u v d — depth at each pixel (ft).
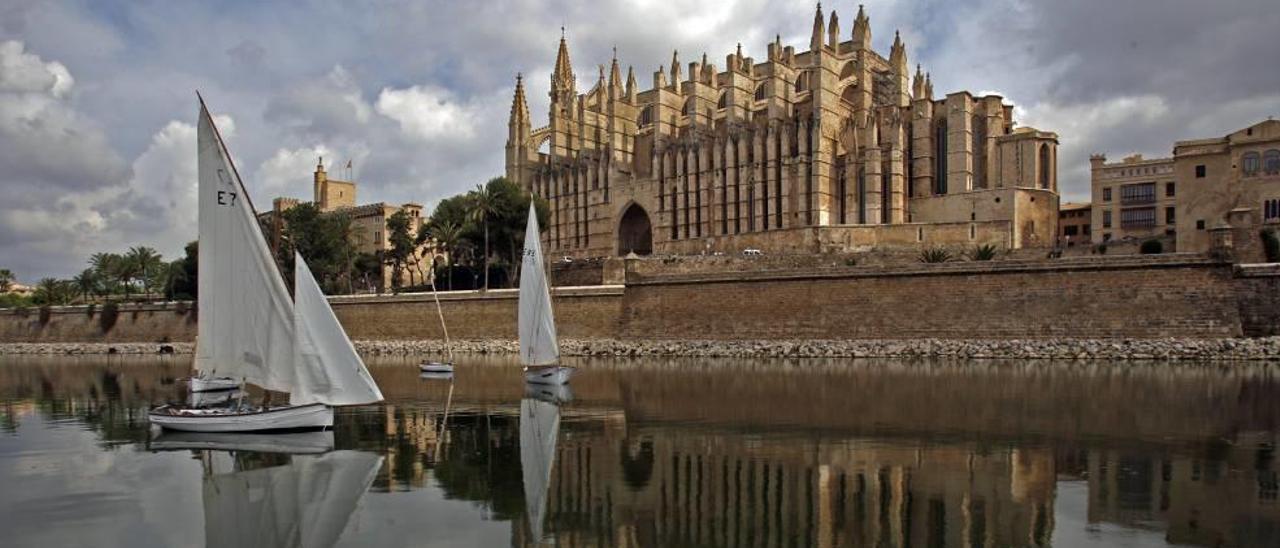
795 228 351.46
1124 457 95.61
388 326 316.81
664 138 440.86
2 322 394.32
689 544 68.33
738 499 81.61
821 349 238.89
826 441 108.78
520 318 190.60
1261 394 140.26
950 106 359.87
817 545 67.56
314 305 116.26
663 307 273.54
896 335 236.02
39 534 74.49
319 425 119.34
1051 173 361.71
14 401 167.22
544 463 99.25
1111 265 212.02
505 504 81.20
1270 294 196.54
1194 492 80.53
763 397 151.53
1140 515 73.51
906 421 121.90
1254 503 76.54
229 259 114.32
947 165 361.71
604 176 462.19
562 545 68.49
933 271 233.55
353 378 117.39
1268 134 298.15
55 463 102.89
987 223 334.44
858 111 388.57
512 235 380.78
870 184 359.25
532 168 513.04
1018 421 119.44
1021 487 83.35
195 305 355.15
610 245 456.04
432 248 454.81
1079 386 154.40
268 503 83.25
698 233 419.54
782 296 254.68
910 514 75.31
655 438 113.80
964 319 228.02
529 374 181.06
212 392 131.34
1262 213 298.15
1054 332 216.13
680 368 215.10
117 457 105.91
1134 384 155.02
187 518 78.89
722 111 429.38
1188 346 196.85
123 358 312.71
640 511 78.23
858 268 243.81
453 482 90.48
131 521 78.18
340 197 638.12
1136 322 207.41
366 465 99.40
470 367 236.84
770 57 398.62
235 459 103.65
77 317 378.53
